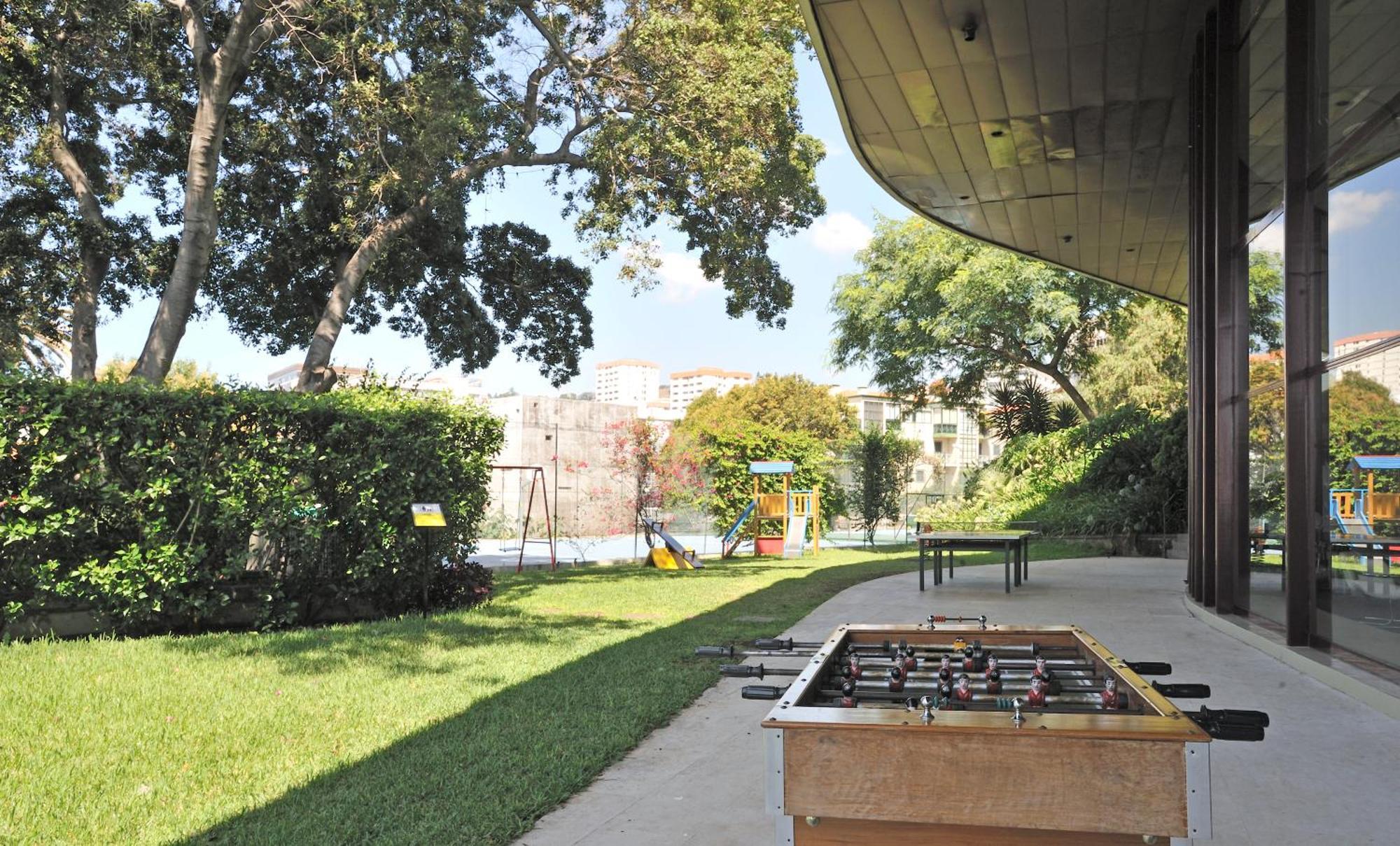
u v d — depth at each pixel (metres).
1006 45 7.89
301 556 8.68
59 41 12.77
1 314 13.47
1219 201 8.07
